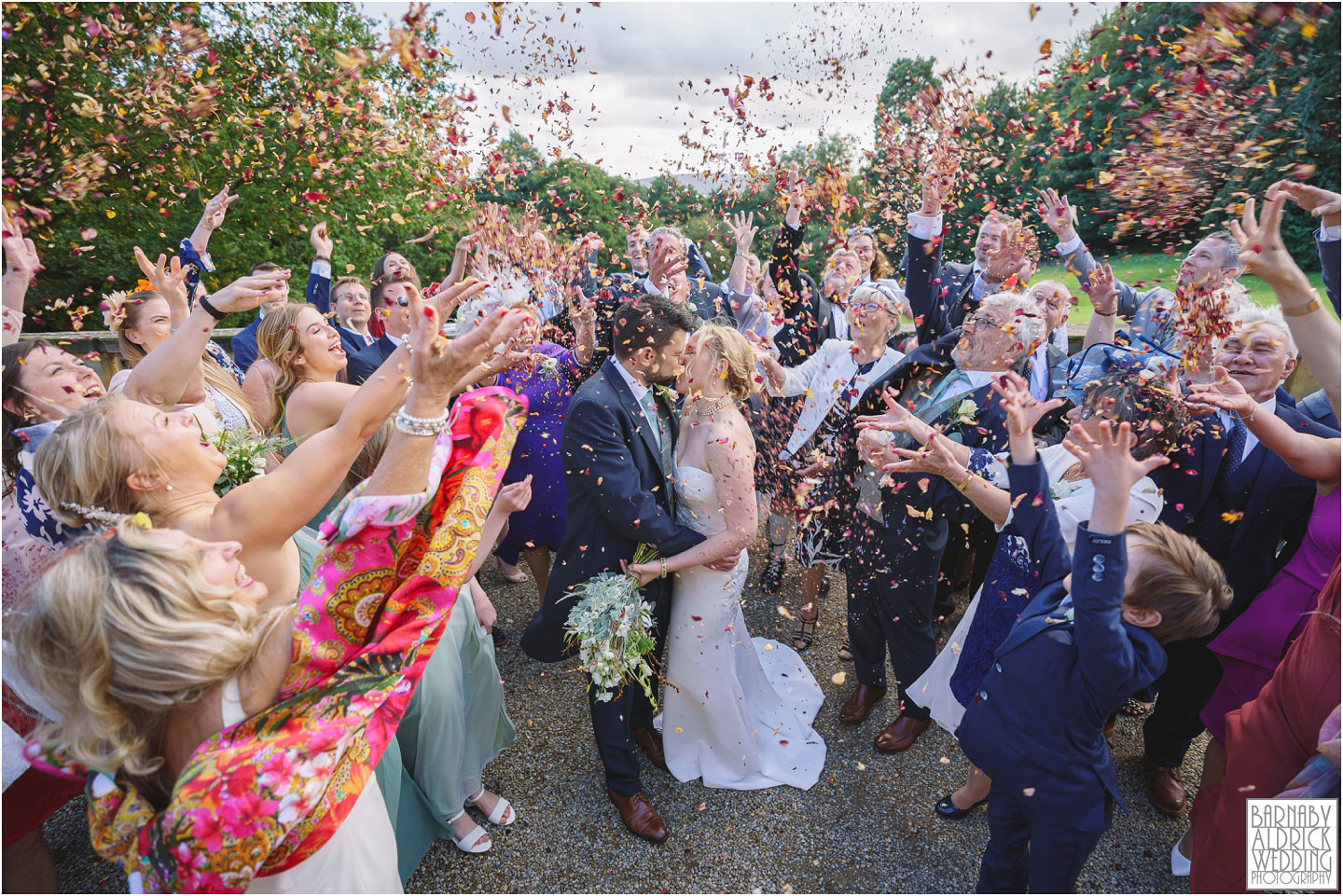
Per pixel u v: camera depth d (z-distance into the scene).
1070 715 1.61
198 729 1.14
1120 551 1.45
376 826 1.45
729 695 2.46
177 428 1.37
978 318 2.54
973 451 2.43
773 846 2.30
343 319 3.83
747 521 2.24
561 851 2.29
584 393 2.22
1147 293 3.09
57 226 6.11
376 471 1.21
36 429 1.97
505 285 2.94
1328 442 1.89
